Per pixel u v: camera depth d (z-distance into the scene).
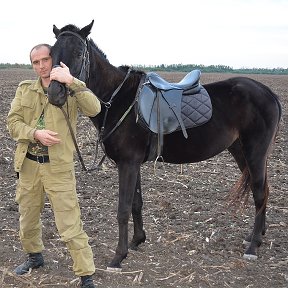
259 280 4.95
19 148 4.19
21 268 4.77
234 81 5.88
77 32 4.54
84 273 4.23
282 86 36.53
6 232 5.85
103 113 4.98
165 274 4.94
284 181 8.58
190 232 6.11
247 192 5.85
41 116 4.16
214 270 5.10
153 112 5.07
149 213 6.73
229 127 5.64
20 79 36.34
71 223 4.14
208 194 7.68
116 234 5.95
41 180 4.19
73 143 4.20
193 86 5.50
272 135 5.78
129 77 5.10
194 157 5.52
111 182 8.13
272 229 6.36
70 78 3.95
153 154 5.18
